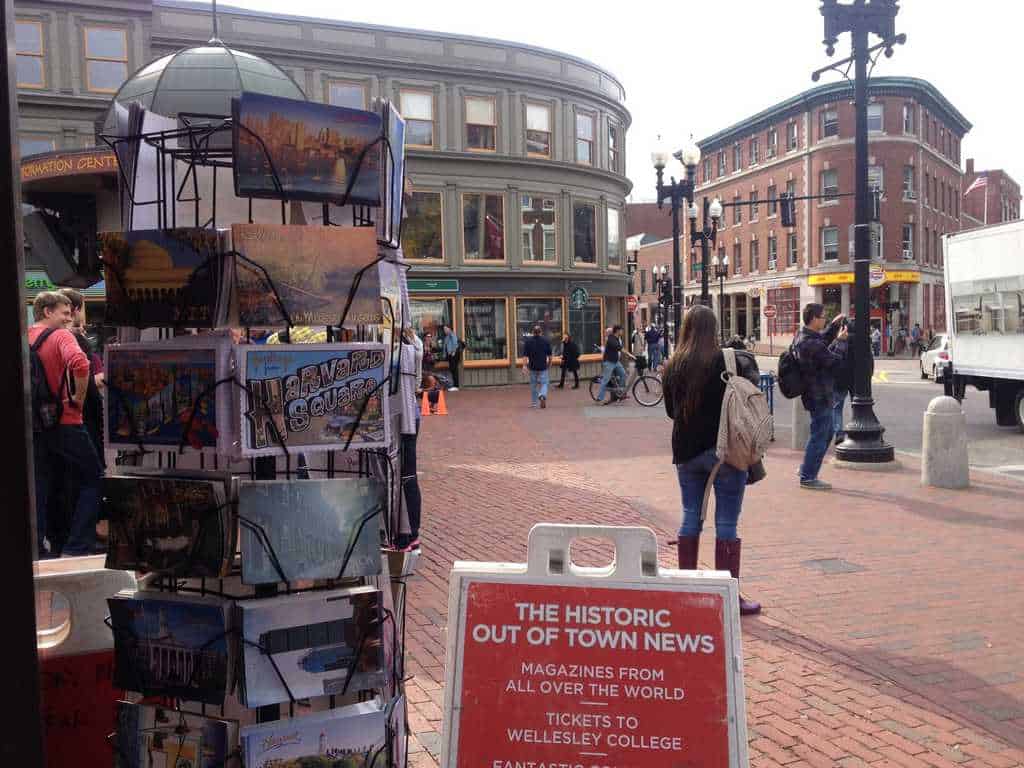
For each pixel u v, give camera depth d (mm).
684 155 20281
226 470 2480
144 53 24484
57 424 6082
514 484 9984
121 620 2311
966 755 3533
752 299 58188
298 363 2289
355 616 2303
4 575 1810
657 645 2301
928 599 5566
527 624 2332
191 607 2230
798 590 5785
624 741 2252
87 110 24078
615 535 2354
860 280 10805
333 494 2271
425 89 28422
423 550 6855
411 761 3441
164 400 2301
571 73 31312
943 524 7688
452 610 2354
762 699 4062
